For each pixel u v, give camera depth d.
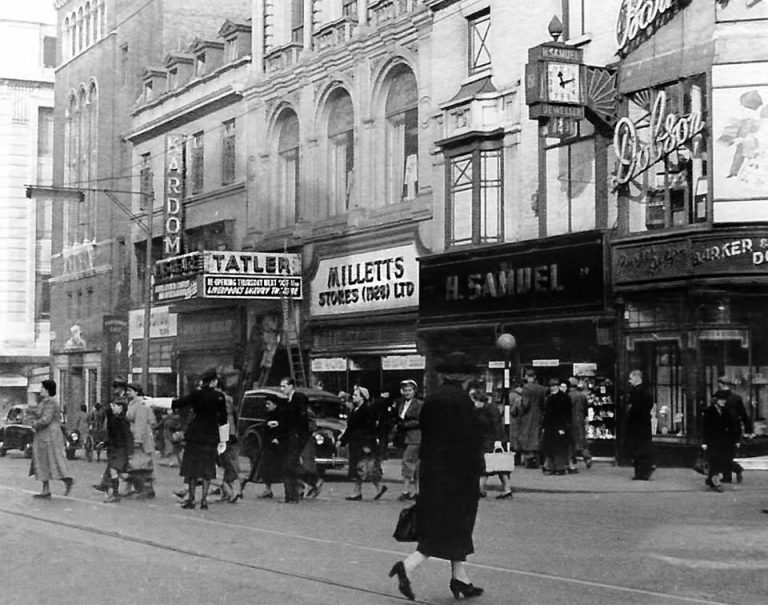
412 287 34.44
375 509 18.50
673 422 24.86
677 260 24.41
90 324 59.34
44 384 21.16
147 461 20.31
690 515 16.66
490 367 30.22
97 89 60.25
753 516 16.45
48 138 80.25
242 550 13.20
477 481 10.02
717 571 11.35
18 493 22.20
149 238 42.56
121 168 56.84
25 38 79.38
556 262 27.69
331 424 26.17
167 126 51.16
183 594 10.20
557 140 28.75
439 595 10.10
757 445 24.05
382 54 36.56
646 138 25.47
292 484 19.77
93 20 61.47
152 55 54.88
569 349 27.77
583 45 28.08
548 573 11.29
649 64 25.44
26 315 78.94
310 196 40.28
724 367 24.20
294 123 42.25
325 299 38.88
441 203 32.94
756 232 23.52
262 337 42.66
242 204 44.69
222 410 18.78
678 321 24.72
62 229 64.75
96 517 17.23
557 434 23.62
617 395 25.95
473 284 30.52
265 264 39.75
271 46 43.34
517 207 30.17
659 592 10.17
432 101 33.66
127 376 53.78
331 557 12.55
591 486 21.22
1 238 78.62
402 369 34.75
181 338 48.88
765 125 23.64
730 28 23.91
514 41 30.47
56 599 10.02
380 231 35.91
